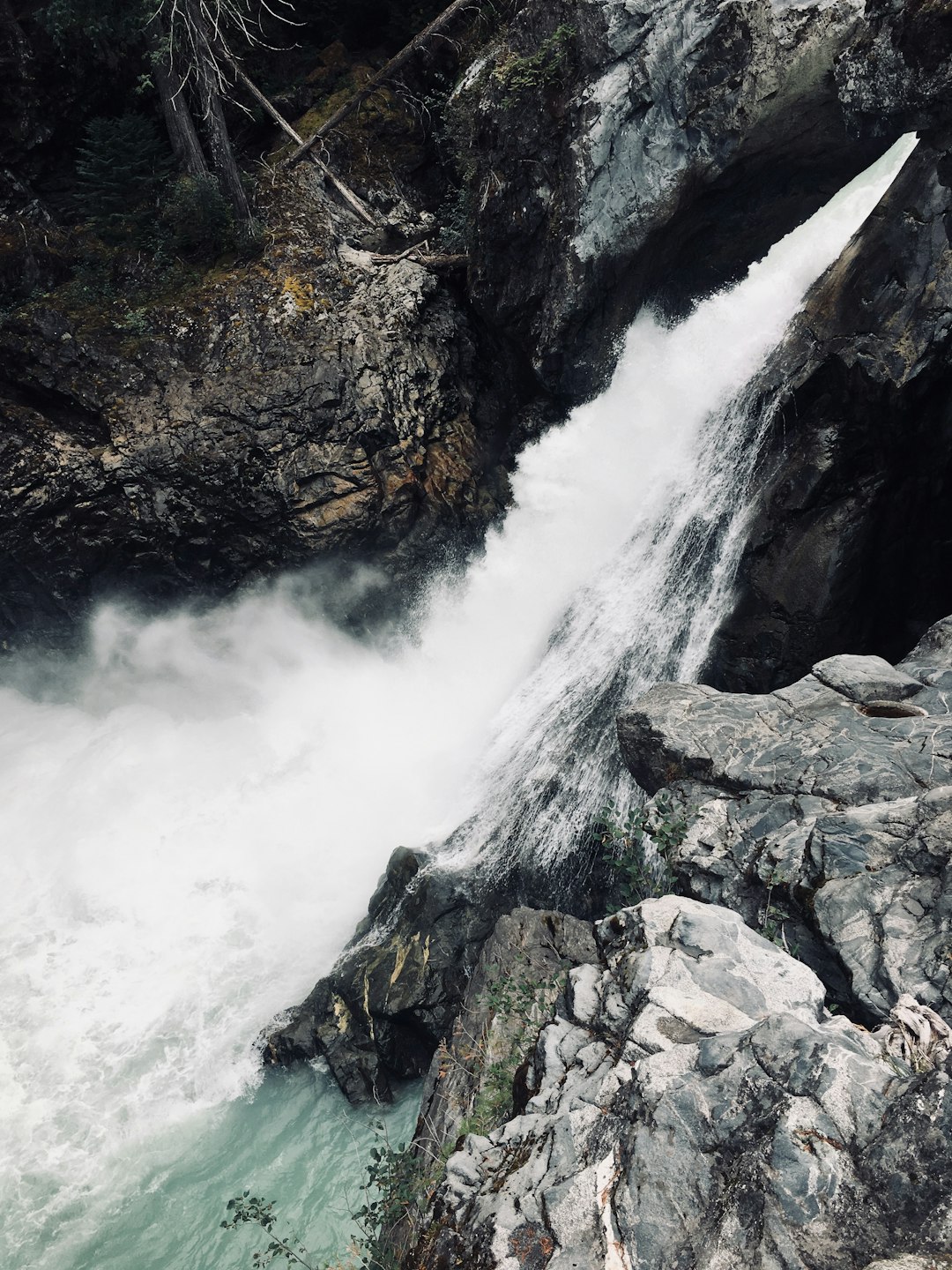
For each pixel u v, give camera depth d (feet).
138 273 56.75
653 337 48.42
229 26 60.59
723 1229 13.65
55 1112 32.94
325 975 36.40
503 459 55.36
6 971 39.37
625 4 42.24
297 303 54.03
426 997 31.45
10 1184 30.50
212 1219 28.45
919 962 18.08
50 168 61.36
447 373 55.21
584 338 47.70
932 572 37.06
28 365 52.16
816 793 22.95
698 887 22.48
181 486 51.11
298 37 64.34
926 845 19.77
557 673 44.32
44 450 51.08
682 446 43.60
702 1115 14.96
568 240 45.57
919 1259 12.48
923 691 25.27
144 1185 30.01
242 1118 31.86
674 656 40.57
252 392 51.39
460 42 60.85
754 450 39.06
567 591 47.57
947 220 33.12
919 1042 16.35
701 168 43.39
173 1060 34.53
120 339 53.36
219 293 54.54
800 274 42.29
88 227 59.00
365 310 54.49
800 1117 14.25
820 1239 13.06
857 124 34.42
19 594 54.13
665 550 42.73
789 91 40.52
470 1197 16.84
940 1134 13.26
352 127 61.87
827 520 36.14
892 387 33.45
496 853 35.76
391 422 52.34
